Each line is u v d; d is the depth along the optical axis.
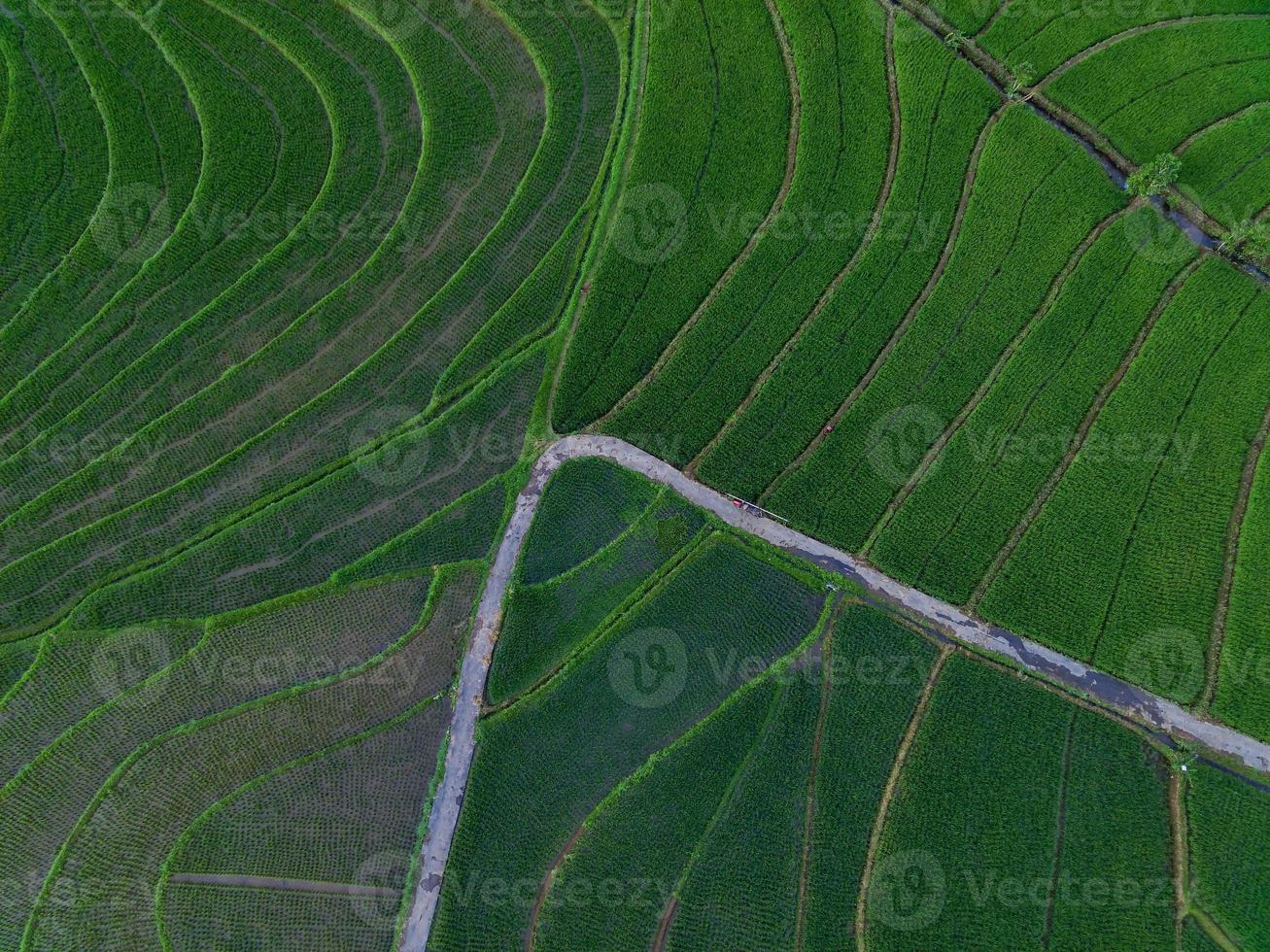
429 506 23.27
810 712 21.95
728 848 21.38
